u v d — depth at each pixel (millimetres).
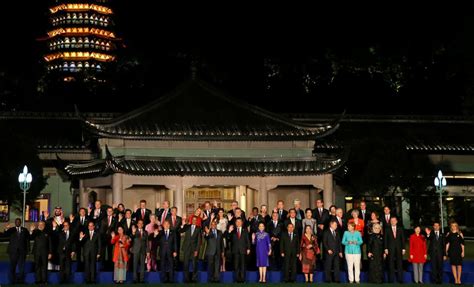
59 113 65625
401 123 68750
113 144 51719
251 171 50562
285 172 50625
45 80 123812
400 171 59125
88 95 117000
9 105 118625
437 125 69000
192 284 28344
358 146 60531
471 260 34594
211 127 52844
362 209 31359
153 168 49531
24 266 29469
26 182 48312
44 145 61250
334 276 28859
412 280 30156
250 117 54500
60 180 61844
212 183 50688
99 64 132750
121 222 31203
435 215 61688
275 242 30656
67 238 29438
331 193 51375
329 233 28875
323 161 51469
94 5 134875
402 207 63438
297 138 53062
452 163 65562
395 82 120375
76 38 133750
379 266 28781
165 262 29203
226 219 32156
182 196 50312
